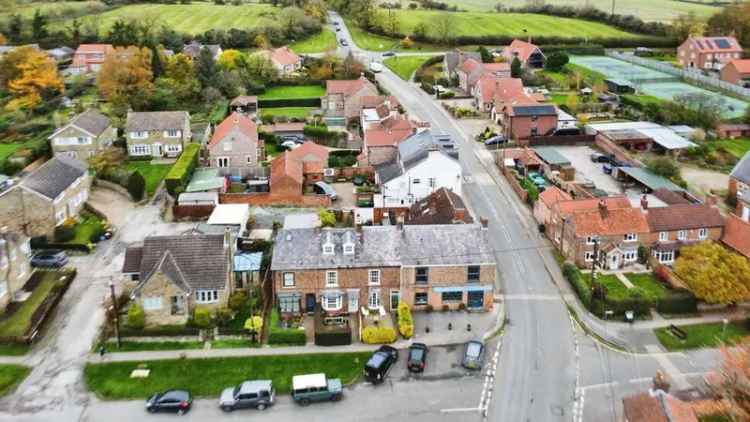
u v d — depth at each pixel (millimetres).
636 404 54031
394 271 76062
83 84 158750
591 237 85562
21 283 80188
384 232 78688
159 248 75812
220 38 196250
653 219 87688
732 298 75812
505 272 85812
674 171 111250
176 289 72500
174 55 163500
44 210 90688
